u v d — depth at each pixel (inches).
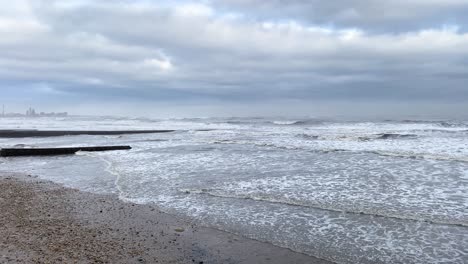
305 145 859.4
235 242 284.8
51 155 871.7
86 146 962.1
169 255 257.8
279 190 436.1
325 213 348.2
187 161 671.8
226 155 732.0
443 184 437.1
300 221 329.1
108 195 439.8
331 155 682.2
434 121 1996.8
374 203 370.0
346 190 424.8
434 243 270.4
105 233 301.1
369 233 294.7
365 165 570.9
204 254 261.4
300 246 274.7
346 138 1014.4
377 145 830.5
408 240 277.6
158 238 292.4
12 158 828.6
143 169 608.4
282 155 705.6
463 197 382.6
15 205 387.9
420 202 369.1
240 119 3449.8
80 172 615.8
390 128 1505.9
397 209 348.2
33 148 872.9
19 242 270.7
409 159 610.2
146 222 333.7
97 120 3973.9
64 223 326.3
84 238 286.2
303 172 533.3
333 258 253.1
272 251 266.7
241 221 334.3
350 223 319.0
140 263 241.6
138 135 1443.2
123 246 272.1
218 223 330.3
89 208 379.6
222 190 444.5
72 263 233.6
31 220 332.2
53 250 256.1
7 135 1493.6
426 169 524.1
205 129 1808.6
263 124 2282.2
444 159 593.9
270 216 346.0
